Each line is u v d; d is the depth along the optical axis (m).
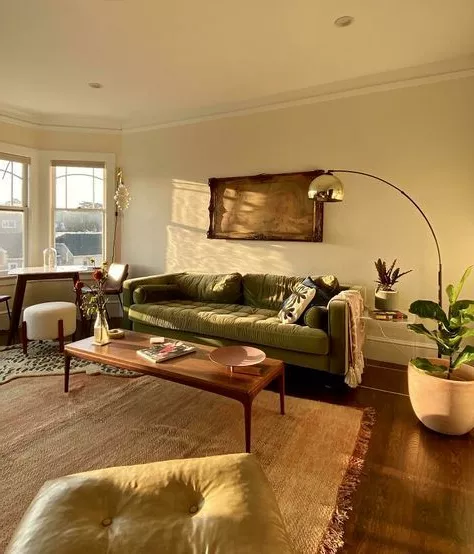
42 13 2.56
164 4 2.45
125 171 5.05
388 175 3.51
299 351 2.92
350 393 2.87
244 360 2.30
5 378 2.94
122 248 5.16
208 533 1.01
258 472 1.28
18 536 1.02
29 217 4.77
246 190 4.19
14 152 4.56
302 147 3.89
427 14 2.53
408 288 3.48
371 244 3.62
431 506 1.67
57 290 4.95
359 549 1.44
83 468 1.88
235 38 2.87
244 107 4.18
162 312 3.61
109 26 2.72
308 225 3.86
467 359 2.13
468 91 3.17
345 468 1.93
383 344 3.60
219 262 4.47
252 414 2.48
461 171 3.23
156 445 2.10
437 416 2.25
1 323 4.45
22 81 3.73
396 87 3.42
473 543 1.48
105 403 2.59
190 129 4.56
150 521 1.06
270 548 0.97
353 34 2.79
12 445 2.06
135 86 3.83
